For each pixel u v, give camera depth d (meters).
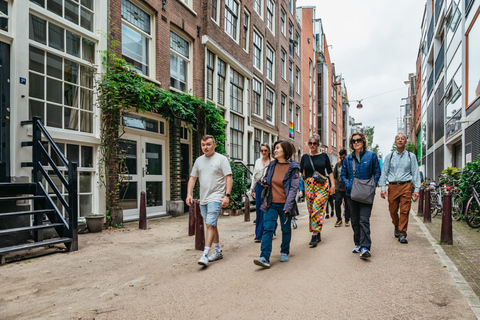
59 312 2.97
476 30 10.38
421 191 10.53
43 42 6.38
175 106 9.16
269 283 3.72
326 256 4.90
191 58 11.54
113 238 6.30
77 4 7.17
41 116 6.31
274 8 20.38
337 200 7.98
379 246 5.50
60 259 4.78
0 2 5.63
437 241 5.86
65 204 5.32
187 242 6.04
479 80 10.05
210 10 12.51
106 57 7.69
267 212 4.51
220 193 4.70
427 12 24.16
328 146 39.03
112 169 7.60
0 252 4.34
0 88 5.50
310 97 29.94
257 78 17.39
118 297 3.34
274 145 4.62
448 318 2.78
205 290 3.52
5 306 3.11
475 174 7.73
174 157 10.16
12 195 5.44
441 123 18.03
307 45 28.89
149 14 9.55
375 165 4.77
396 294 3.33
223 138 12.31
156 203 9.68
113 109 7.47
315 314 2.89
